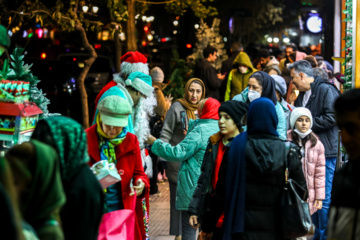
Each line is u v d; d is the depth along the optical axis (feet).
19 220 12.35
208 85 54.75
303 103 36.09
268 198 20.81
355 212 15.42
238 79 48.42
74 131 17.81
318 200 30.89
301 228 20.75
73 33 97.25
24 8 50.29
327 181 33.88
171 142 34.19
